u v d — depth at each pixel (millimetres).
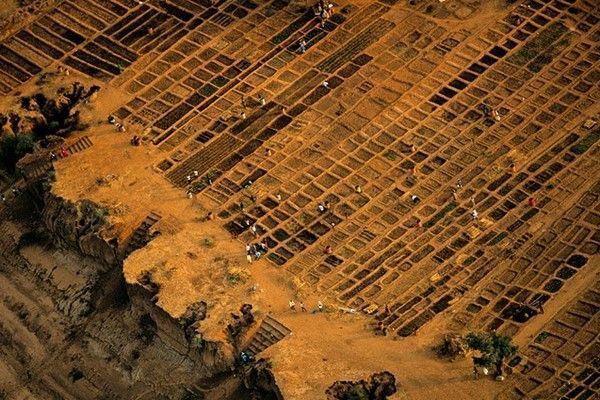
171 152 180125
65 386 169875
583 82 178125
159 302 165125
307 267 166875
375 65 183750
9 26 195125
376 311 161875
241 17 191500
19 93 188375
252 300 164375
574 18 184000
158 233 172000
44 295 176250
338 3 190500
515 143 174000
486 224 167500
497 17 185375
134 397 165625
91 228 174125
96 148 181875
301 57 186125
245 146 179125
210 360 162375
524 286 161375
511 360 155500
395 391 154125
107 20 194625
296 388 155250
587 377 153375
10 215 182250
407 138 176625
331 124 179125
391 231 168750
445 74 181375
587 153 171625
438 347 157500
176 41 190875
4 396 171250
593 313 158000
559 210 167125
